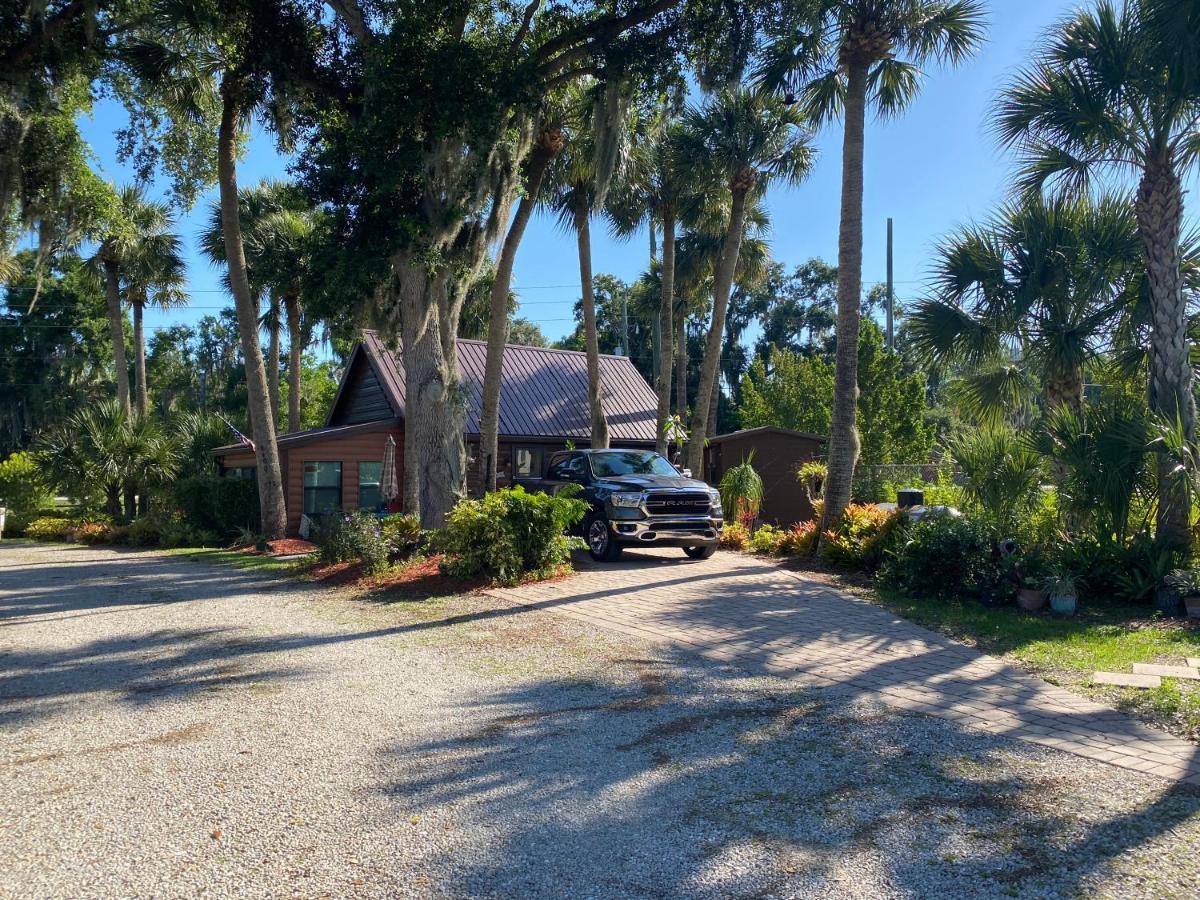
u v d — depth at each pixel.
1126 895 3.43
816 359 35.31
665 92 14.75
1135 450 9.70
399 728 5.79
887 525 11.86
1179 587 8.94
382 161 12.74
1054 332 12.58
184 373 61.25
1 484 26.12
